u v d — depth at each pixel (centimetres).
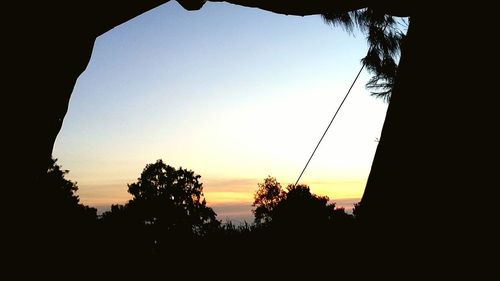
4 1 329
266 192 3947
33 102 347
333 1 400
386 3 395
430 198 288
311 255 493
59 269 411
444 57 321
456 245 262
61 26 366
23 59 338
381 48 643
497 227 251
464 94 298
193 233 839
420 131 316
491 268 244
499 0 304
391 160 333
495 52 292
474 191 269
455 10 327
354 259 333
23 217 332
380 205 326
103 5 385
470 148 281
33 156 349
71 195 2531
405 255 285
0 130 320
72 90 408
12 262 312
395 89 368
